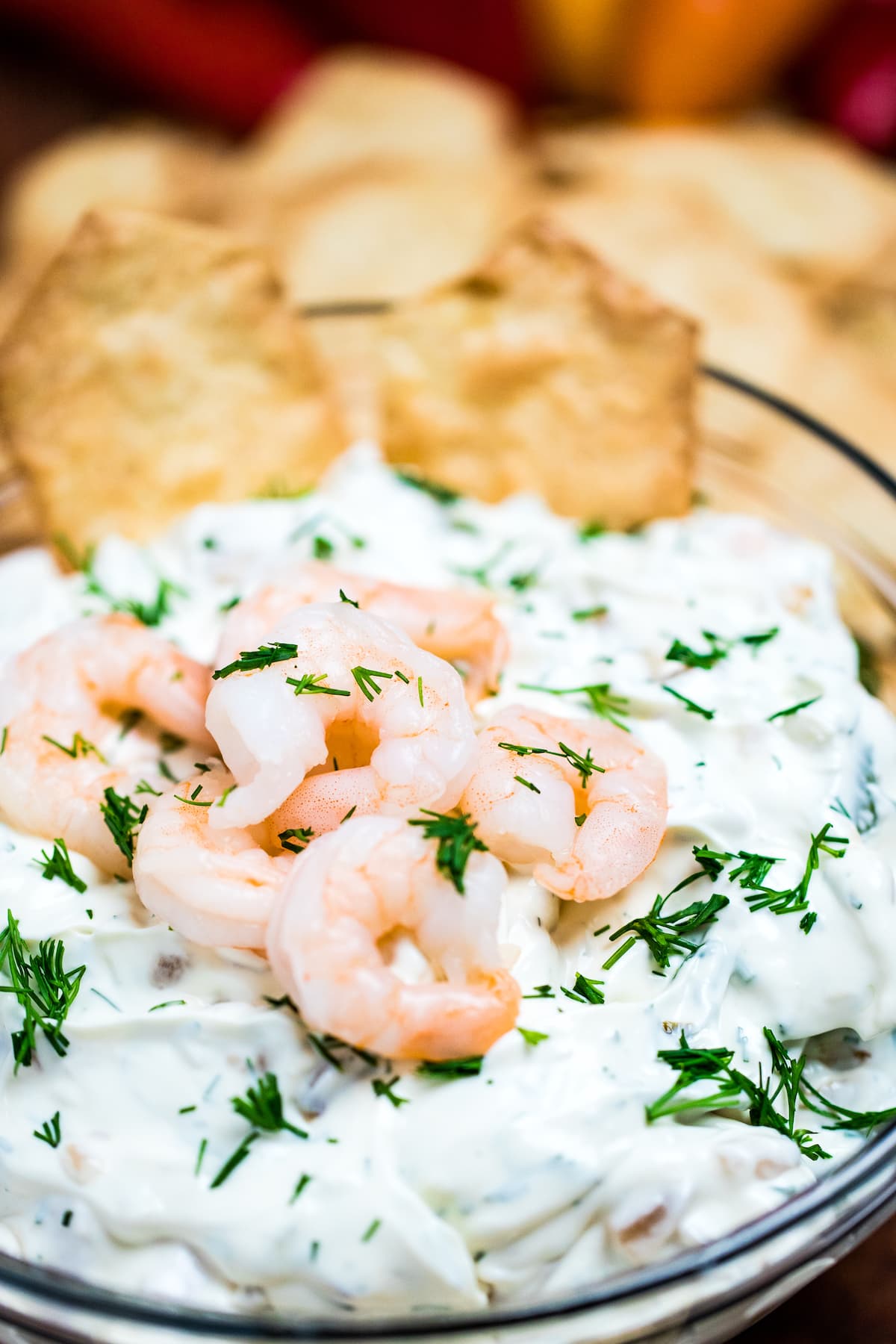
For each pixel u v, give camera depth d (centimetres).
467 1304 24
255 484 32
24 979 25
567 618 29
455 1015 23
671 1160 24
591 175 44
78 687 27
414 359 32
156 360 31
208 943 24
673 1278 23
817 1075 26
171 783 27
